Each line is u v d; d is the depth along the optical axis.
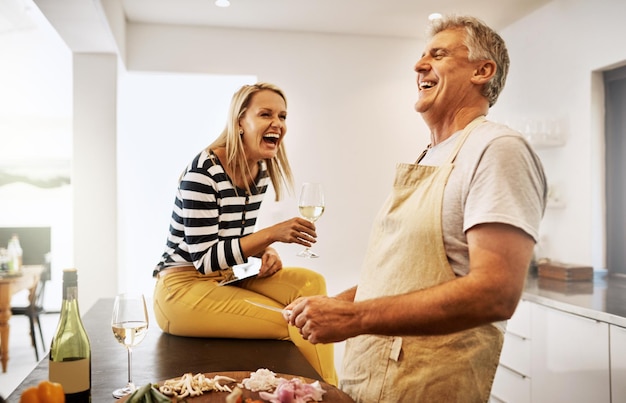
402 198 1.36
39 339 5.70
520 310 2.93
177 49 4.08
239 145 2.14
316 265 4.27
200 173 2.06
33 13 5.13
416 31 4.23
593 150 3.31
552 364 2.65
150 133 4.61
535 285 3.10
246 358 1.87
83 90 3.62
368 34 4.30
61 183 6.68
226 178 2.11
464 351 1.25
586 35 3.31
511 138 1.17
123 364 1.77
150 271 4.63
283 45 4.21
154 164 4.61
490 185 1.13
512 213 1.09
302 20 4.00
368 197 4.33
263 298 2.18
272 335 2.12
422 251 1.26
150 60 4.05
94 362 1.79
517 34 3.98
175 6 3.72
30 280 5.07
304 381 1.35
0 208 6.63
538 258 3.58
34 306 5.18
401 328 1.10
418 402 1.26
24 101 6.62
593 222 3.32
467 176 1.21
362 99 4.32
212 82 4.49
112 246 3.66
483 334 1.27
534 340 2.80
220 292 2.13
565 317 2.54
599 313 2.32
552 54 3.61
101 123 3.64
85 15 2.89
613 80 3.27
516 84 4.01
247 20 4.00
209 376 1.38
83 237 3.64
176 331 2.16
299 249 4.24
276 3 3.68
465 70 1.34
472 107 1.36
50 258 6.61
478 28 1.35
